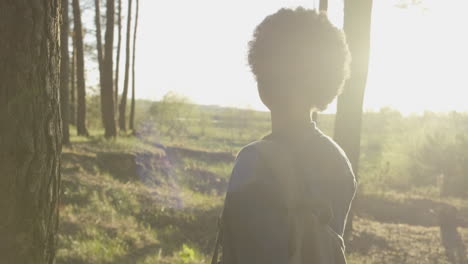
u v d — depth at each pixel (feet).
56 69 6.36
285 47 4.05
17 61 5.78
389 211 52.80
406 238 36.73
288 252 3.60
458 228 43.39
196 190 57.11
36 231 6.05
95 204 32.19
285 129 4.09
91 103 123.03
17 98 5.80
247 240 3.61
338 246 4.02
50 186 6.25
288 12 4.23
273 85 4.09
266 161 3.73
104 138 63.31
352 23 32.53
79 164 46.16
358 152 33.47
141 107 124.57
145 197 39.24
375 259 30.73
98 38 78.69
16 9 5.77
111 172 49.85
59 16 6.49
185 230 33.58
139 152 56.80
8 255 5.83
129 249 24.82
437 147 67.82
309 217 3.81
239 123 155.63
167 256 24.32
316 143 4.12
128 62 88.84
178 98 115.03
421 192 65.51
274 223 3.60
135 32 93.71
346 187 4.22
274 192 3.66
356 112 33.22
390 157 74.95
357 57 32.55
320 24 4.20
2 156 5.76
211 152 77.82
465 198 63.41
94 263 21.21
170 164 62.54
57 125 6.38
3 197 5.79
